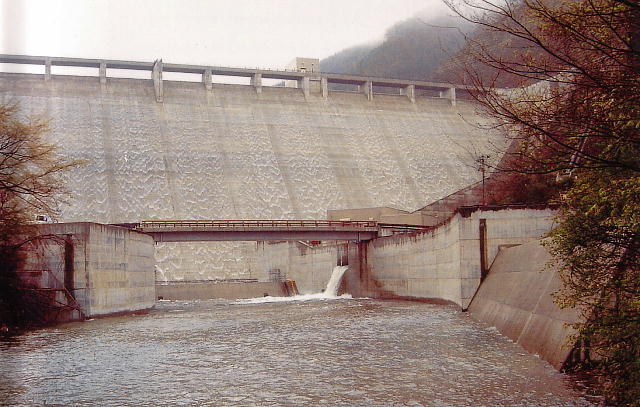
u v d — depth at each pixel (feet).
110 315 194.70
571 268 62.49
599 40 47.96
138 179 435.94
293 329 148.97
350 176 494.18
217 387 80.53
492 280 167.22
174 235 270.67
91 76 493.77
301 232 291.38
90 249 178.81
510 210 180.86
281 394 75.72
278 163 483.10
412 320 161.89
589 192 56.80
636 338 55.67
